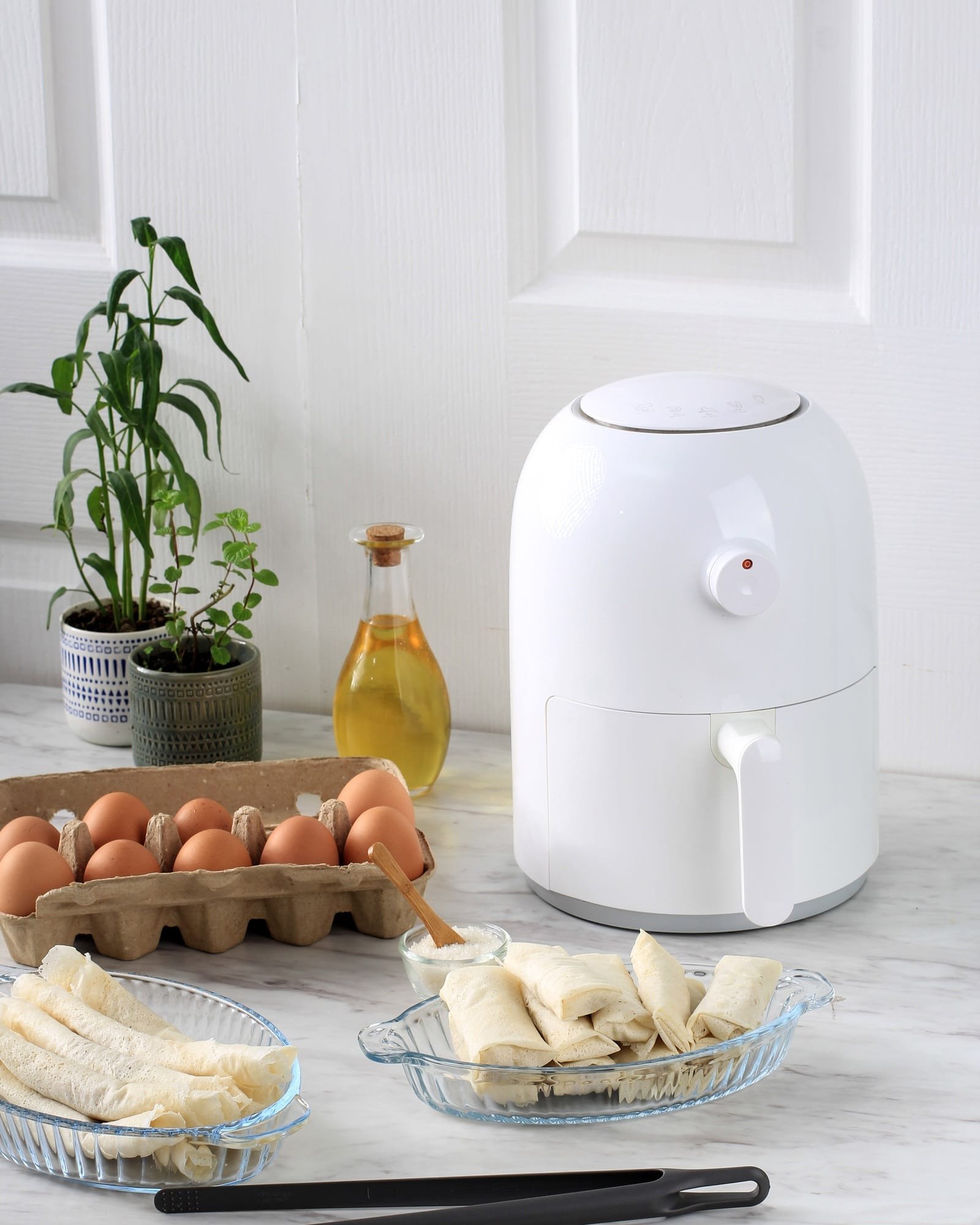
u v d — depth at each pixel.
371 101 1.16
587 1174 0.69
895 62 1.03
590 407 0.91
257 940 0.96
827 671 0.88
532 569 0.89
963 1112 0.76
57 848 0.96
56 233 1.29
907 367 1.08
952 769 1.16
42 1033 0.77
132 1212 0.70
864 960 0.90
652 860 0.89
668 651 0.85
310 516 1.27
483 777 1.18
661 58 1.08
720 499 0.83
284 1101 0.71
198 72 1.20
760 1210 0.69
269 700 1.34
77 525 1.35
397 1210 0.69
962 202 1.04
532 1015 0.78
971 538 1.11
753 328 1.11
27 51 1.24
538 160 1.13
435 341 1.19
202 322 1.16
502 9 1.10
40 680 1.40
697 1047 0.76
